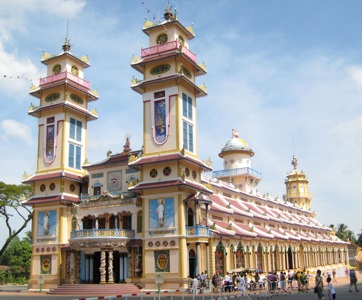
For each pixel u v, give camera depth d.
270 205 89.75
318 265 98.50
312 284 62.38
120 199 51.47
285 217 89.75
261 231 67.31
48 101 60.03
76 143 59.78
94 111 63.19
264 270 66.31
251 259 62.09
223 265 53.09
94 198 53.50
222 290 44.59
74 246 49.84
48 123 59.56
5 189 73.06
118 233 48.38
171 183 47.12
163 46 52.16
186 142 50.88
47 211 56.22
